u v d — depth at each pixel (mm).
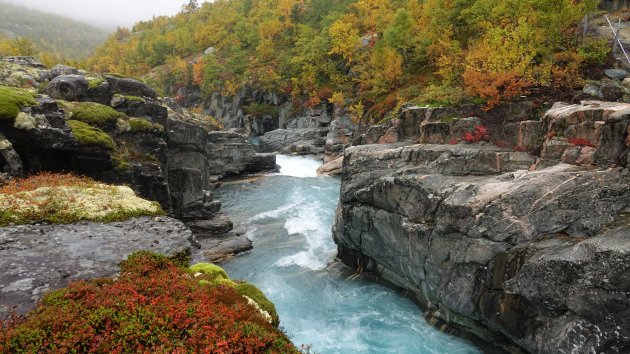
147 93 30750
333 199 39406
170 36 148750
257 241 29750
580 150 16922
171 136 32312
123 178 23391
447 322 18484
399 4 74375
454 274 17203
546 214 15008
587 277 12414
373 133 36312
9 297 9492
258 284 22953
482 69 26891
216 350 7625
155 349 7574
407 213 20078
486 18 41031
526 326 14156
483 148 21906
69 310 8508
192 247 14125
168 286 10062
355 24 84562
